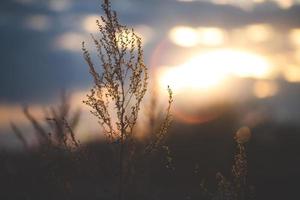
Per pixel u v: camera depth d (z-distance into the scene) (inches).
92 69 248.1
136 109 247.9
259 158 703.7
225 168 607.8
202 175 586.2
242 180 274.5
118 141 248.8
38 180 349.1
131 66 248.1
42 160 328.2
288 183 589.6
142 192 319.0
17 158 405.7
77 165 262.2
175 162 617.3
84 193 392.8
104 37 248.5
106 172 253.3
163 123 252.7
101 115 247.8
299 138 786.8
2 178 375.6
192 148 653.9
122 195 248.5
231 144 702.5
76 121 334.0
